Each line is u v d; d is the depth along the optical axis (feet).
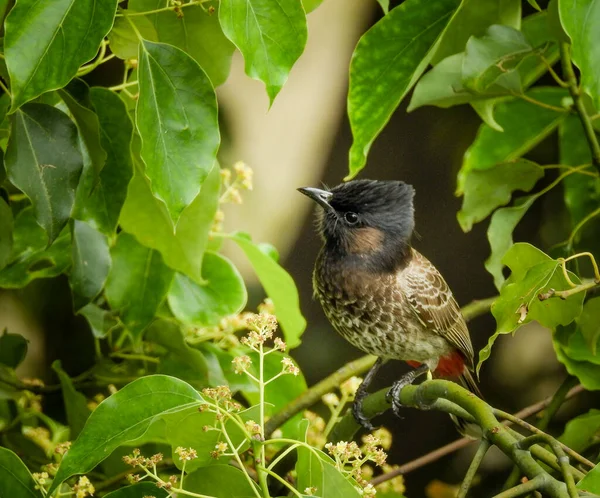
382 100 22.77
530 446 19.25
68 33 17.24
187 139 19.02
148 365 28.63
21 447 27.71
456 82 26.40
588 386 27.61
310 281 49.57
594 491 17.52
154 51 19.13
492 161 28.99
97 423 17.39
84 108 20.54
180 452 18.54
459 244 47.78
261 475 17.48
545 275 20.11
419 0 22.53
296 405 26.91
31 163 19.94
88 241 24.90
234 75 48.88
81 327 36.73
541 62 28.40
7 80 20.42
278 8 18.21
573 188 29.84
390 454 47.60
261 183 49.55
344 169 51.06
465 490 20.12
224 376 27.68
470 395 21.17
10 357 28.71
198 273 24.26
